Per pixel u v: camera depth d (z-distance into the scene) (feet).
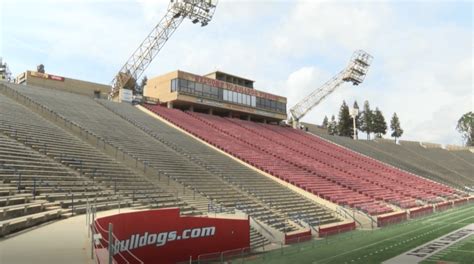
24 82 162.61
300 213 110.83
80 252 38.22
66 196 68.54
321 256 71.61
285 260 68.49
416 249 77.56
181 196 94.12
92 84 182.91
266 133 212.84
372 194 154.51
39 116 113.70
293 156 182.29
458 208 165.68
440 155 293.84
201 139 163.84
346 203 129.29
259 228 89.86
